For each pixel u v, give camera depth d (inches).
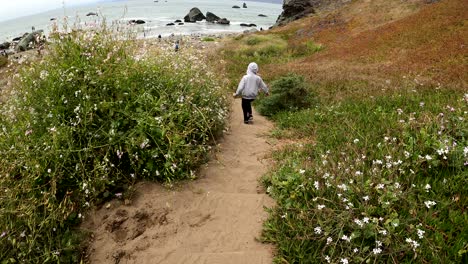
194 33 2655.0
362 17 1455.5
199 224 188.1
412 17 1085.8
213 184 224.5
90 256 170.7
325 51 1040.8
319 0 2092.8
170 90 259.6
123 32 275.6
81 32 254.5
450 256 139.4
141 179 218.1
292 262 151.0
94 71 228.2
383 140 236.7
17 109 227.1
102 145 207.0
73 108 219.0
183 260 164.7
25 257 159.6
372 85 475.2
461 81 442.0
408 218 154.6
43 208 186.1
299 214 169.9
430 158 186.7
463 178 180.7
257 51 1135.0
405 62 653.3
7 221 169.2
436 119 237.0
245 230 179.9
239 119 404.8
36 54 255.8
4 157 197.0
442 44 746.2
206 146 264.2
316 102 429.7
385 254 141.9
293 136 320.8
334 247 145.6
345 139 259.0
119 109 223.5
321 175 195.8
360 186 173.6
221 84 436.8
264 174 229.5
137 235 182.4
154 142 221.5
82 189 188.1
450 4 1051.9
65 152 197.5
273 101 430.6
